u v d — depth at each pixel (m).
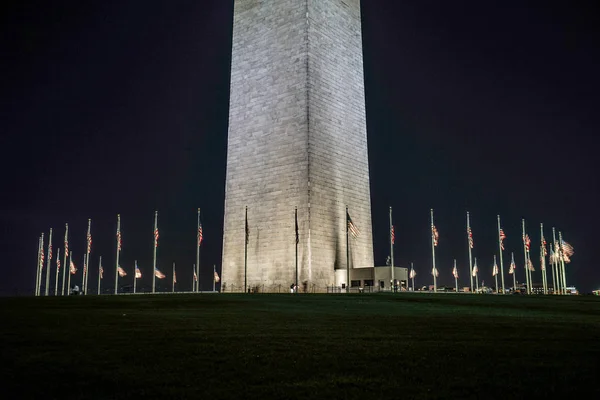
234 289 69.06
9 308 32.56
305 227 63.62
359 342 17.58
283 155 67.00
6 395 11.48
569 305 36.94
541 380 12.27
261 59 71.56
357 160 72.75
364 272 66.00
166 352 15.65
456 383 12.01
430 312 30.50
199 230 74.06
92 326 22.06
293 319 25.48
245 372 13.12
